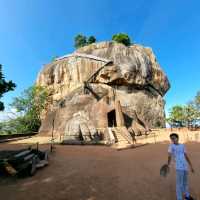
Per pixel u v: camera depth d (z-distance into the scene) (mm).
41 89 43969
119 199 5062
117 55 44469
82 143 20172
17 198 5184
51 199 5113
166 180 6746
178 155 4719
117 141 22188
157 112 47594
